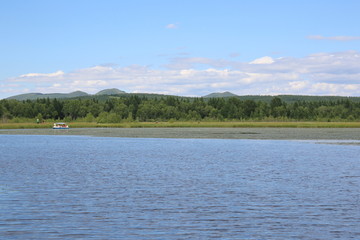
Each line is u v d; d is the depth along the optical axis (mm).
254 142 83312
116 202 25312
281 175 36312
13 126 177000
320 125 167250
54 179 34125
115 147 71812
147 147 71562
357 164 44500
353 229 19609
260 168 41344
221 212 22828
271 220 21188
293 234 18859
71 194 27797
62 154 57969
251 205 24516
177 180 33656
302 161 47656
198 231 19281
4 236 18453
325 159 49719
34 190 29203
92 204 24766
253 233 19016
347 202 25234
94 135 116562
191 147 70938
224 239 18141
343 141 83812
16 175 36406
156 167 42406
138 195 27453
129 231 19266
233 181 33125
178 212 22828
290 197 26734
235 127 181125
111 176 35812
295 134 113562
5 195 27422
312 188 29922
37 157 53406
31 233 18906
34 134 124875
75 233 18938
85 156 54750
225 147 70562
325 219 21391
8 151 63375
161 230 19438
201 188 29969
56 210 23203
